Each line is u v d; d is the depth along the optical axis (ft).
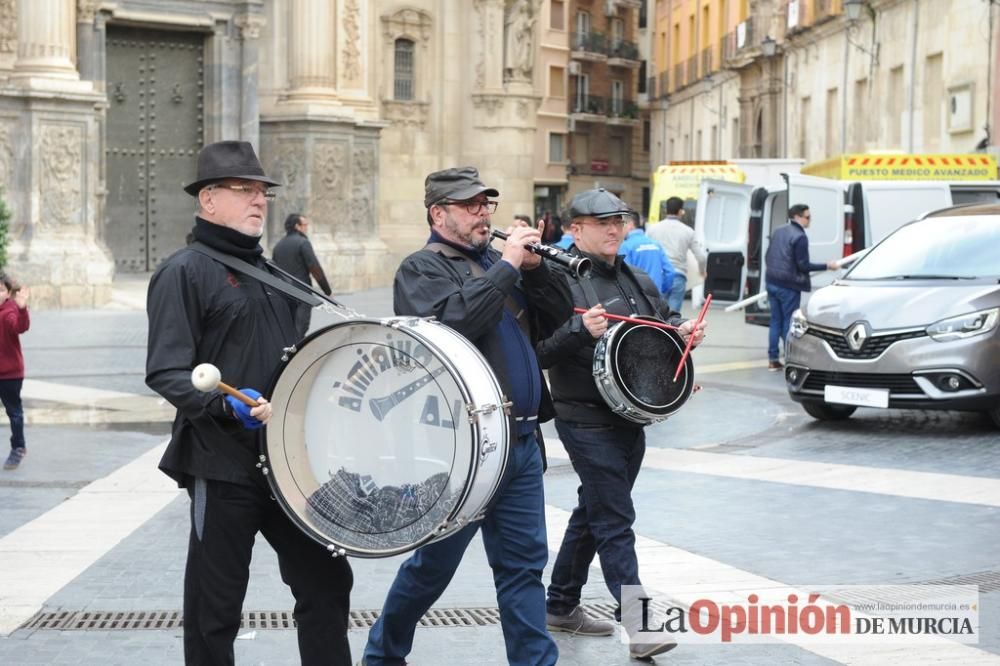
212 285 17.26
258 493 17.34
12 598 25.43
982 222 47.52
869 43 127.85
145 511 33.40
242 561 17.44
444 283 18.80
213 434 17.06
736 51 181.16
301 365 16.93
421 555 19.49
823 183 72.23
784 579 26.37
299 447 17.06
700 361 66.80
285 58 116.06
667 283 47.52
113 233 110.83
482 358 16.98
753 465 39.09
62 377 59.57
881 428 45.50
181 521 32.35
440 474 16.47
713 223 100.07
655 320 21.97
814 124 148.77
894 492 34.65
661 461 40.09
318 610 17.90
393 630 19.97
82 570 27.63
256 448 17.24
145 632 23.39
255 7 113.29
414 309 18.67
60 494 35.65
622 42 258.57
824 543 29.32
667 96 240.32
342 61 117.80
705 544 29.37
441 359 16.34
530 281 19.79
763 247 81.71
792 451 41.50
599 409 22.07
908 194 70.03
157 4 109.60
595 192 22.86
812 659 21.53
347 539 16.83
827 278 71.36
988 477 36.29
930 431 44.50
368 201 118.52
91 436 45.11
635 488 35.91
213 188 17.47
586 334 20.98
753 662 21.47
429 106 133.08
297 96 114.11
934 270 46.14
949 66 108.27
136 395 54.44
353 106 118.01
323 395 16.98
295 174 113.91
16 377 39.37
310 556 17.80
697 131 220.64
